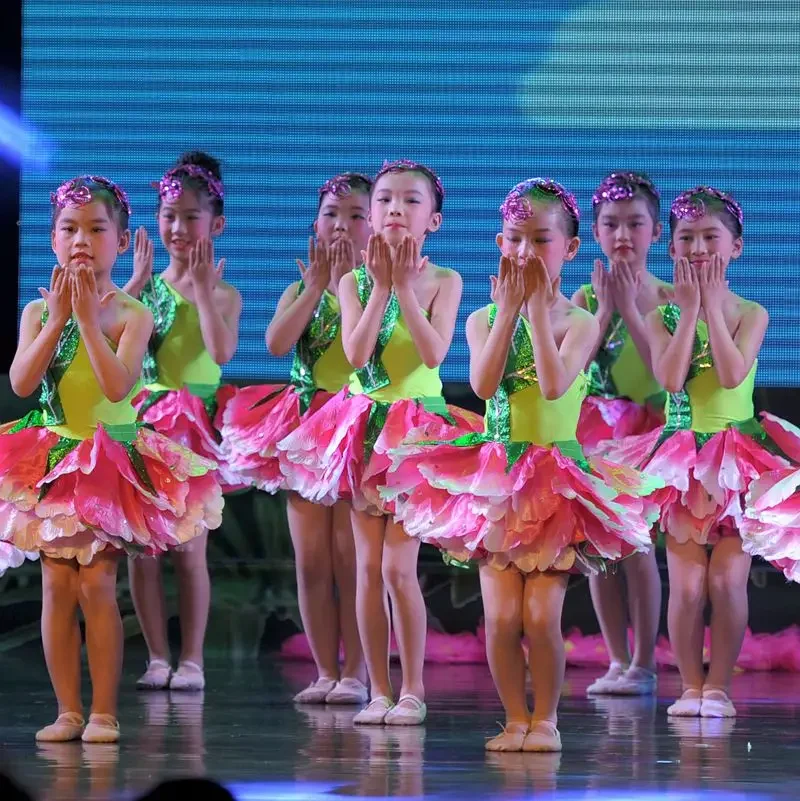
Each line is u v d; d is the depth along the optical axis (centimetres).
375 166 1964
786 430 1509
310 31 1961
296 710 1477
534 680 1212
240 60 1962
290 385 1634
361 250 1580
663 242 1941
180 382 1728
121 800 982
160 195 1753
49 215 1961
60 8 1958
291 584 1978
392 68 1958
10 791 665
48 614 1259
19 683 1705
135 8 1959
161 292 1738
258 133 1964
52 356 1266
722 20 1939
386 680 1421
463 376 1959
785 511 1346
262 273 1967
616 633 1722
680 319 1503
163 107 1964
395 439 1391
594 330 1258
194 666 1703
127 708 1487
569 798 994
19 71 1956
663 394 1753
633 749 1217
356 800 983
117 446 1251
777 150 1939
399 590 1392
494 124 1953
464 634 1948
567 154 1953
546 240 1259
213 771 1093
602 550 1188
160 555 1720
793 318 1939
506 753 1187
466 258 1956
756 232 1942
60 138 1964
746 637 1931
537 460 1211
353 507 1425
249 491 1989
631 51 1947
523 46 1950
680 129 1942
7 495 1232
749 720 1418
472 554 1217
